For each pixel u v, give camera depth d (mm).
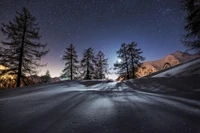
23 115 4293
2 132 3148
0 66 16859
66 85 14172
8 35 17562
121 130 3117
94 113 4398
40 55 18641
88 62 36812
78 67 34500
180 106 5273
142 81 15039
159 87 10914
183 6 12883
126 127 3285
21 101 6301
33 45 18500
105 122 3611
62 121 3727
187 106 5277
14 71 17266
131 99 6699
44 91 9742
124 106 5254
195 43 12328
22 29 18312
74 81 18203
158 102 5996
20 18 18312
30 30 18922
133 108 4957
